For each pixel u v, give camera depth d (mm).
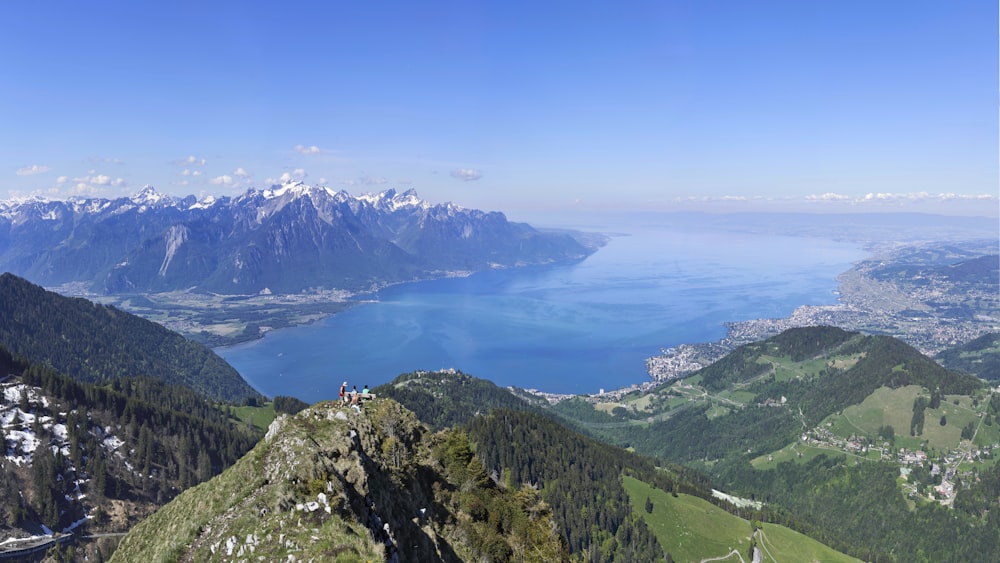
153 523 65250
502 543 81062
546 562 83938
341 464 62875
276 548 47781
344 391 90312
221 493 58750
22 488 158875
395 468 77125
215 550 50094
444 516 79812
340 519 50844
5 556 141375
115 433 196375
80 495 167750
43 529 153875
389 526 60656
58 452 171500
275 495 53469
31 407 185500
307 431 68062
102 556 152125
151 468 191250
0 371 194750
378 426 86188
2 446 165375
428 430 98750
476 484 91750
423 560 63188
